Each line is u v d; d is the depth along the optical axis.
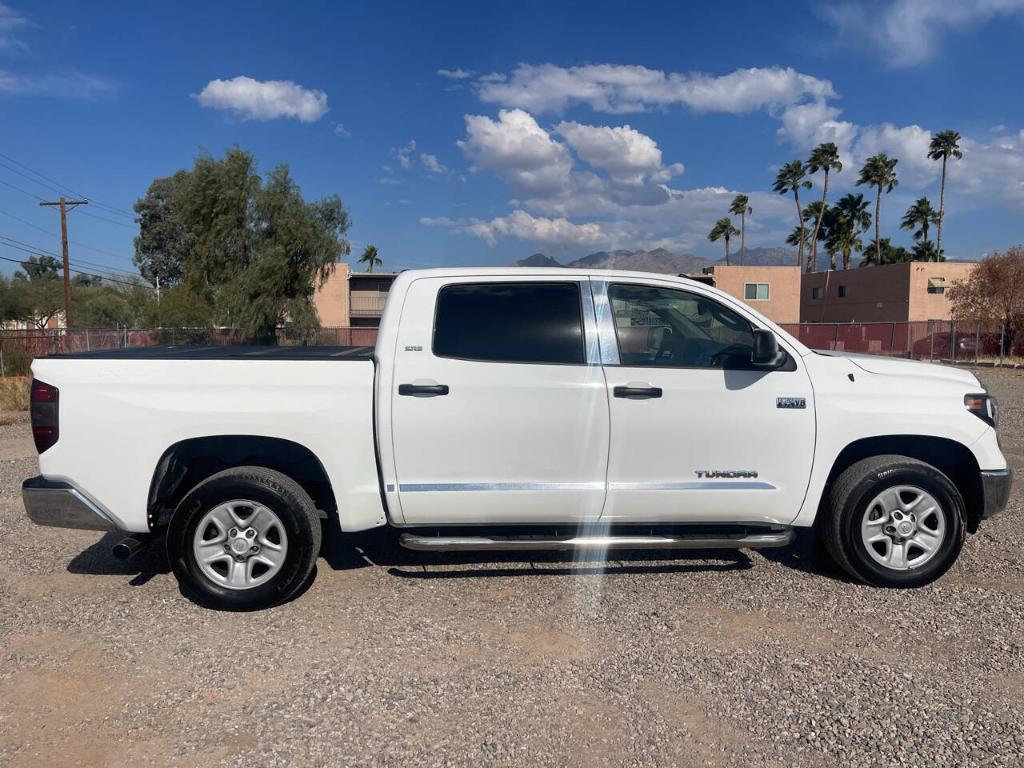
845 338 35.62
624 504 4.74
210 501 4.54
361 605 4.68
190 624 4.42
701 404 4.73
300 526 4.57
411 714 3.45
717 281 52.47
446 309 4.77
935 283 48.53
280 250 36.59
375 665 3.91
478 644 4.14
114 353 4.97
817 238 73.81
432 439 4.61
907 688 3.66
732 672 3.82
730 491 4.80
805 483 4.86
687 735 3.29
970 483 5.10
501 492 4.67
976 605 4.65
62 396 4.52
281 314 38.38
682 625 4.38
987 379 22.44
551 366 4.70
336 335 41.41
